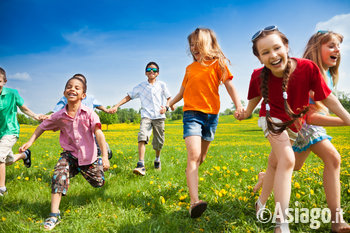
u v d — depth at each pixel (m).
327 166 2.38
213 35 2.92
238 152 8.45
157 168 5.02
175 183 3.80
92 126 2.84
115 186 3.65
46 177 4.18
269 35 2.03
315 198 3.04
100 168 2.99
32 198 3.14
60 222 2.52
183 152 7.77
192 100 2.77
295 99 2.23
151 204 2.97
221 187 3.59
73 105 2.88
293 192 3.23
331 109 2.20
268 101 2.25
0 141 3.44
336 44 2.47
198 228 2.41
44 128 2.89
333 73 2.71
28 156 4.04
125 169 4.77
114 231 2.37
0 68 3.44
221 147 10.99
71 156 2.87
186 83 3.10
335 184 2.33
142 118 4.91
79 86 2.84
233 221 2.54
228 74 2.82
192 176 2.50
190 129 2.65
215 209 2.83
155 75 5.10
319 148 2.42
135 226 2.44
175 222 2.49
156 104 4.97
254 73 2.43
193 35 2.88
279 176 2.07
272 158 2.48
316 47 2.53
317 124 2.44
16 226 2.37
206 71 2.79
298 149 2.62
